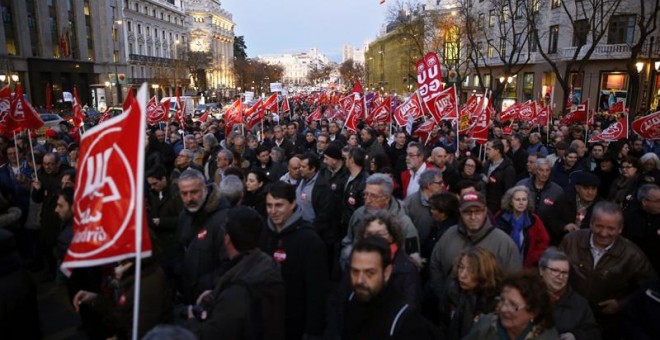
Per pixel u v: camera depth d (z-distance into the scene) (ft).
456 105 31.37
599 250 12.82
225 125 45.32
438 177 16.35
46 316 18.84
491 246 12.42
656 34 102.37
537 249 14.71
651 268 12.60
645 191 14.70
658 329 10.31
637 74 64.95
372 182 13.92
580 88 119.85
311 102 139.54
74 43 183.83
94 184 8.15
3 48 147.64
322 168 22.09
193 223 13.47
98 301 11.00
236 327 8.53
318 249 12.05
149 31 268.82
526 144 38.19
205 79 308.40
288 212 12.22
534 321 8.55
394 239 11.44
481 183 19.79
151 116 47.29
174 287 14.37
